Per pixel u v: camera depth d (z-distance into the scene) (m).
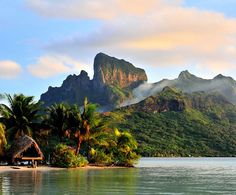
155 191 29.30
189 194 27.62
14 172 50.47
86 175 46.06
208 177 48.22
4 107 71.50
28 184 33.09
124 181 38.09
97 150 73.19
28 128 71.62
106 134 73.00
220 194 27.95
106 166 72.25
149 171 62.06
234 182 39.28
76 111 71.69
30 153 62.25
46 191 27.70
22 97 73.12
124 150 74.25
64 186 31.59
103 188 30.48
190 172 61.69
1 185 32.12
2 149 62.75
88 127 70.12
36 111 73.94
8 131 70.62
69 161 63.47
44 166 64.69
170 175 51.50
